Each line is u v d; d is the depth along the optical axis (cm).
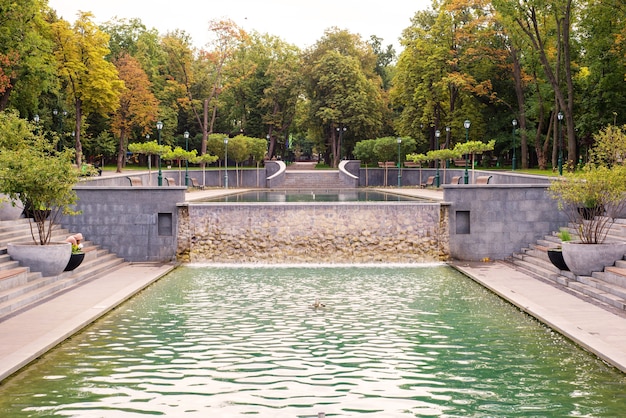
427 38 6669
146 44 8444
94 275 2100
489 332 1384
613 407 946
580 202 2133
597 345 1207
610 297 1602
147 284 1953
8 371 1077
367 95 8094
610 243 1830
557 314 1480
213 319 1513
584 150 6316
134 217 2480
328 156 9275
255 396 995
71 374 1100
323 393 1010
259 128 8662
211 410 935
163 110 7594
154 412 927
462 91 6512
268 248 2523
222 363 1166
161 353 1228
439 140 7200
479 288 1912
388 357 1205
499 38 6034
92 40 5525
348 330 1409
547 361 1172
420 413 927
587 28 4731
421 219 2514
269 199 4081
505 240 2497
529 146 6775
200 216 2506
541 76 5841
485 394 1005
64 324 1389
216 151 6556
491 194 2486
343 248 2522
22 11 4441
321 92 8306
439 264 2438
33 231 2211
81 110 5819
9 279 1645
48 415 914
